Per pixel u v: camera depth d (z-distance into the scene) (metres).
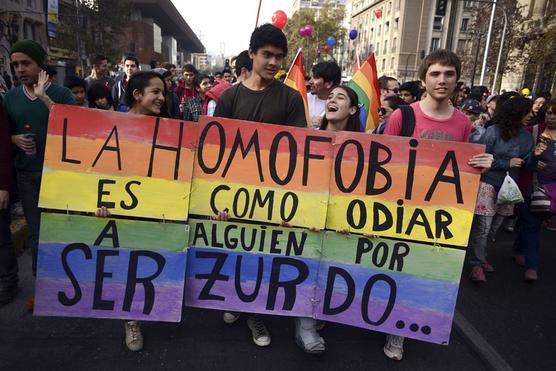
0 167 2.58
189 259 2.34
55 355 2.34
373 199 2.29
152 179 2.24
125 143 2.22
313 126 3.96
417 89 4.87
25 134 2.58
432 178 2.27
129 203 2.24
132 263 2.28
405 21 47.09
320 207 2.30
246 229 2.32
